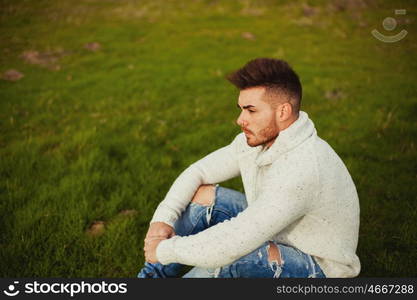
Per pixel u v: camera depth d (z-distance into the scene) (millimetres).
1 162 3910
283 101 1858
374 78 7113
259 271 1981
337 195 1890
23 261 2746
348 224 1973
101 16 11945
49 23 10836
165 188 3672
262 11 13008
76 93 6297
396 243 3012
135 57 8539
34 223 3055
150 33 10484
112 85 6695
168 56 8625
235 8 13312
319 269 2029
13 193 3422
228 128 4996
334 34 10555
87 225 3117
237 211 2365
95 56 8508
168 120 5324
